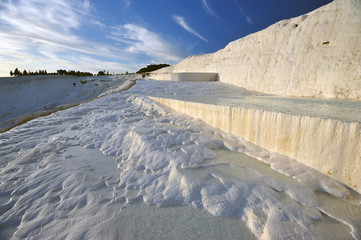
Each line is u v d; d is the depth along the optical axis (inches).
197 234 64.0
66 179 98.5
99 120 220.5
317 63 287.9
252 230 64.6
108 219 70.6
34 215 75.5
